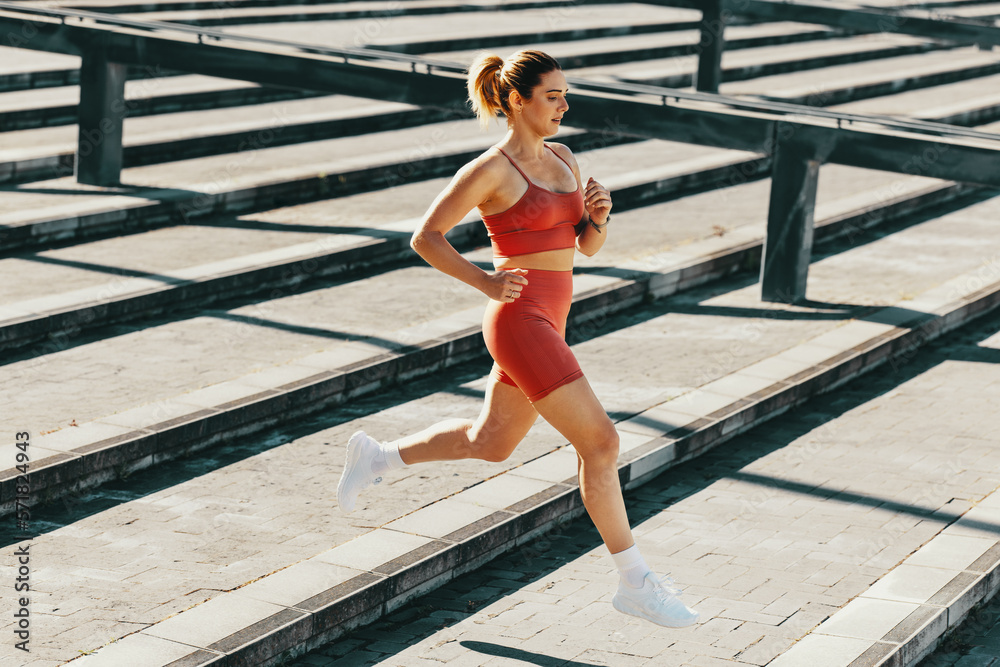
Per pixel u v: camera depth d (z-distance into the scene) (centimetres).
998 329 966
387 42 1795
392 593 490
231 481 602
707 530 580
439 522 547
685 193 1375
